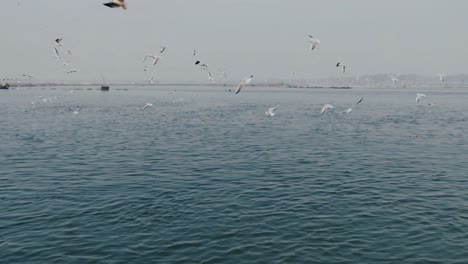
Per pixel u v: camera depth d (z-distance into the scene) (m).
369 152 36.22
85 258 15.30
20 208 20.47
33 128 53.19
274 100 136.25
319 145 40.09
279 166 30.25
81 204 21.12
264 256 15.52
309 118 69.69
